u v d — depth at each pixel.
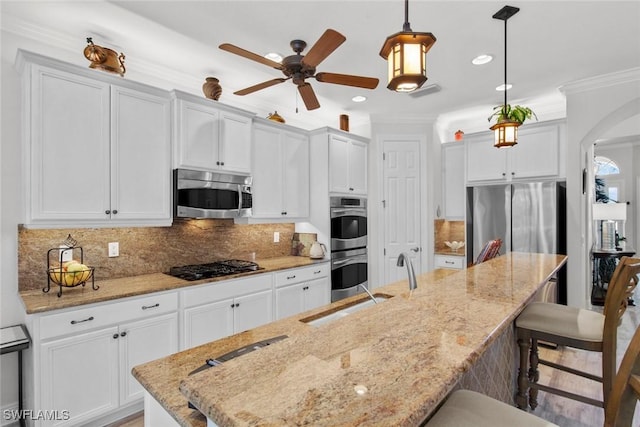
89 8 2.15
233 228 3.59
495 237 4.00
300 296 3.49
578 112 3.52
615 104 3.31
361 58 2.91
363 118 4.65
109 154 2.38
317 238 4.00
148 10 2.19
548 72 3.21
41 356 1.92
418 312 1.21
